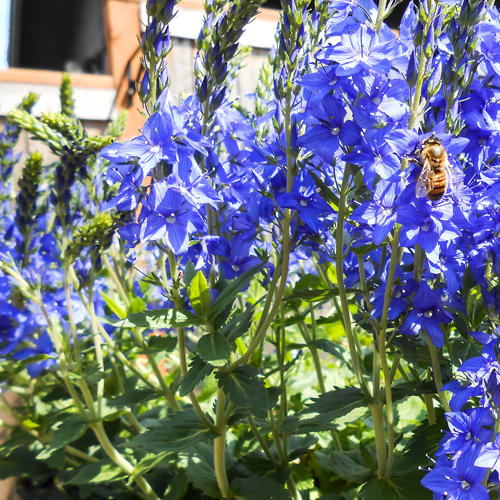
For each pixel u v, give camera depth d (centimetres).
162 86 26
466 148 26
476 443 24
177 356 36
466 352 27
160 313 26
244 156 29
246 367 27
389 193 25
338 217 26
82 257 31
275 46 30
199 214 26
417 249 26
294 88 26
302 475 32
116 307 33
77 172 32
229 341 27
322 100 25
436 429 27
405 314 27
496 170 26
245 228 29
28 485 34
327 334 40
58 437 30
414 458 27
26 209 31
